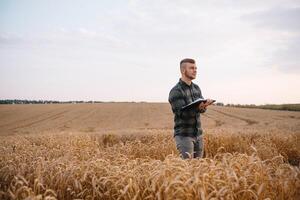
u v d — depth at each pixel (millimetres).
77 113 57469
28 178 4781
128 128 37188
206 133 14094
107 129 37469
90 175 4543
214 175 3943
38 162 5320
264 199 3562
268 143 11781
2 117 54062
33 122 47062
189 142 6395
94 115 54219
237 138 12750
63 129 38312
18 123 46250
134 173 4273
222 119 43219
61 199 4391
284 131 17297
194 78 6531
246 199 3711
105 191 4238
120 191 3795
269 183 4055
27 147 9352
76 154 7262
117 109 62812
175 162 4328
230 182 3771
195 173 3766
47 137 14539
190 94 6523
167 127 37156
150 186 3832
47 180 4641
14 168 5293
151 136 16922
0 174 5238
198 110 6141
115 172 4363
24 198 3857
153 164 4531
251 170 4242
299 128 22062
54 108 66625
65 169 4777
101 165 4820
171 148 8969
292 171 4207
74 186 4410
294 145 11906
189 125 6406
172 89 6543
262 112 56000
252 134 15680
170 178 3828
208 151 11453
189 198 3541
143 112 56969
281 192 3992
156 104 75688
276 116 46969
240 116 47625
